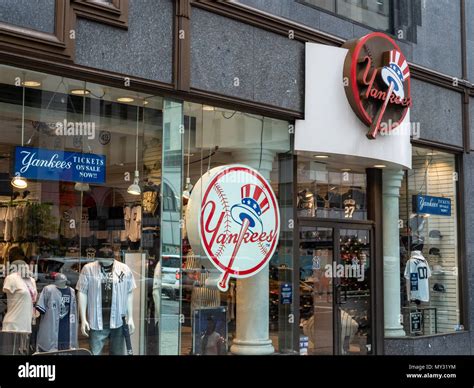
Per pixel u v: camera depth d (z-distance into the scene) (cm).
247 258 879
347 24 1003
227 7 830
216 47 823
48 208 716
